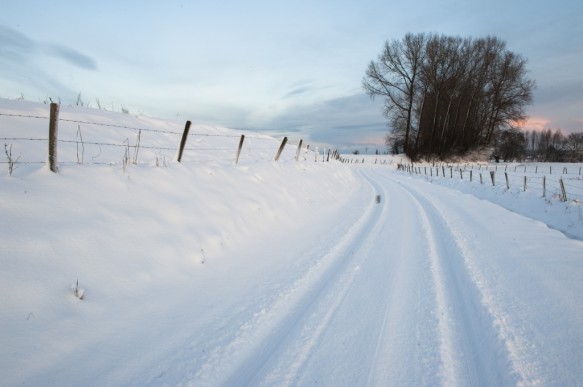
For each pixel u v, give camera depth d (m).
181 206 7.01
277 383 3.46
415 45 53.09
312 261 6.91
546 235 8.99
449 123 57.66
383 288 5.70
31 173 5.57
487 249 7.75
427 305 5.08
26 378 3.29
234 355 3.91
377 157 60.66
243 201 8.80
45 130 8.47
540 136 117.12
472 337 4.24
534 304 5.01
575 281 5.81
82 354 3.75
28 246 4.42
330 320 4.68
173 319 4.60
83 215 5.37
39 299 4.05
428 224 10.51
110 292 4.70
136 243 5.59
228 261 6.58
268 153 17.48
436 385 3.42
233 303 5.11
